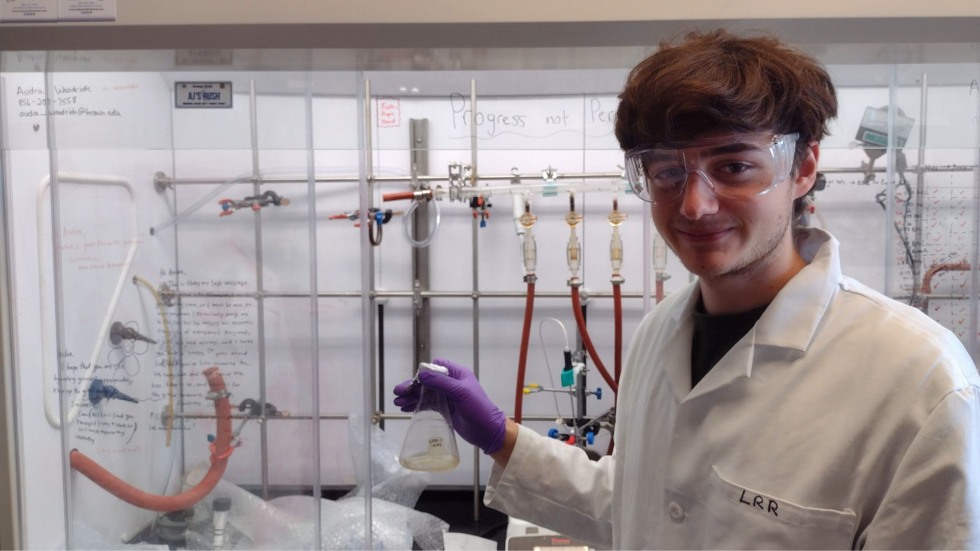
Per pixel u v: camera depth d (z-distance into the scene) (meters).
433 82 1.21
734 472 0.79
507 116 1.23
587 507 1.11
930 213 1.21
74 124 1.21
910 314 0.79
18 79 1.14
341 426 1.33
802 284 0.82
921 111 1.18
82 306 1.27
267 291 1.26
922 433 0.68
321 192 1.28
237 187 1.23
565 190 1.61
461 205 1.88
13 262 1.15
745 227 0.75
